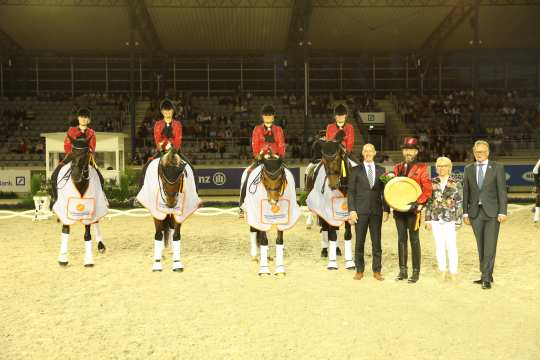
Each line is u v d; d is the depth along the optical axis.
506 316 6.40
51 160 18.95
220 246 11.34
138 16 33.06
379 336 5.75
